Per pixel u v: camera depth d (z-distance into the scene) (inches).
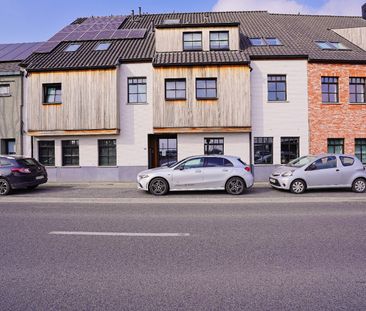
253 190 473.7
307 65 628.7
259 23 806.5
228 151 618.2
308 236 215.9
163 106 603.5
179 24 649.0
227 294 130.0
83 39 724.7
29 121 619.8
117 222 261.3
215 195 422.6
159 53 644.7
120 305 121.2
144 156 622.8
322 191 456.8
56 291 133.3
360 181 445.4
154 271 154.8
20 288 136.2
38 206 345.1
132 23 842.8
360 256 175.0
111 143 633.0
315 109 627.8
